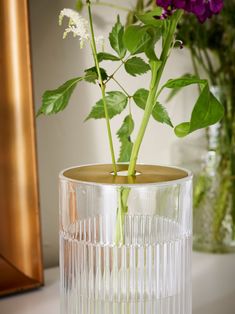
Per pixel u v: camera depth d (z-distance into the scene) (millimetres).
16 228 529
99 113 391
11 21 509
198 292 560
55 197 618
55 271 610
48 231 620
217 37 700
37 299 522
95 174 380
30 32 523
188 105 734
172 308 373
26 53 520
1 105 510
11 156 521
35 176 536
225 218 689
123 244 354
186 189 367
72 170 395
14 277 530
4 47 507
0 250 520
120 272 358
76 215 362
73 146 621
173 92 688
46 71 585
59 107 373
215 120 333
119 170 394
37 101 583
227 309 518
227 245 695
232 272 623
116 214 350
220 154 681
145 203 349
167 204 356
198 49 693
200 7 327
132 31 323
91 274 363
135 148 369
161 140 717
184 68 725
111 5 610
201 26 684
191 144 693
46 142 600
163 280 365
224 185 682
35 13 569
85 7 603
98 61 374
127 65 381
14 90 516
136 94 388
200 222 698
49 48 584
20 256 533
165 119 389
